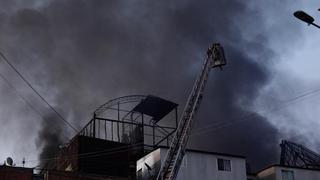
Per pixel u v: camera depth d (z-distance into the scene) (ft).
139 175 180.75
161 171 147.43
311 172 196.24
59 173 154.92
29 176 150.10
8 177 146.30
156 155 174.09
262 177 194.90
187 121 153.28
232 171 179.22
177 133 152.35
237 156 183.11
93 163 193.88
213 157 178.09
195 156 174.60
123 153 200.23
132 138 201.77
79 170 189.78
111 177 166.71
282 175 190.70
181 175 168.14
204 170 173.78
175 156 149.38
